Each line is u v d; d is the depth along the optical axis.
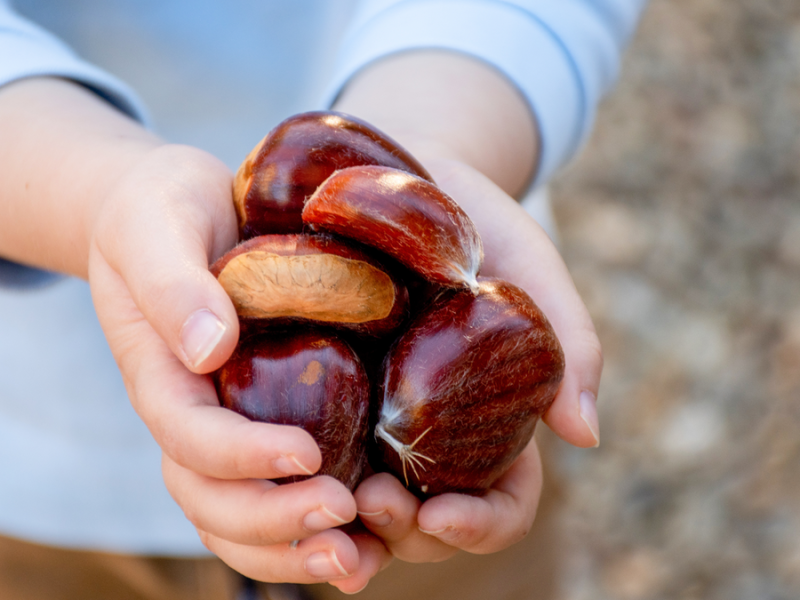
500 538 0.32
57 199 0.35
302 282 0.32
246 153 0.42
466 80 0.40
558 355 0.33
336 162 0.34
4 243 0.37
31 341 0.39
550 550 0.44
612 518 0.63
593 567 0.61
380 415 0.32
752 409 0.70
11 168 0.36
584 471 0.66
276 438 0.29
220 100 0.41
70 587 0.41
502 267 0.35
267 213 0.34
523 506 0.33
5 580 0.41
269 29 0.41
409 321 0.33
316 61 0.42
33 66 0.37
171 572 0.41
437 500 0.31
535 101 0.40
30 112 0.36
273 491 0.30
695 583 0.60
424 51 0.41
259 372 0.31
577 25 0.42
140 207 0.32
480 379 0.32
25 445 0.40
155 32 0.40
